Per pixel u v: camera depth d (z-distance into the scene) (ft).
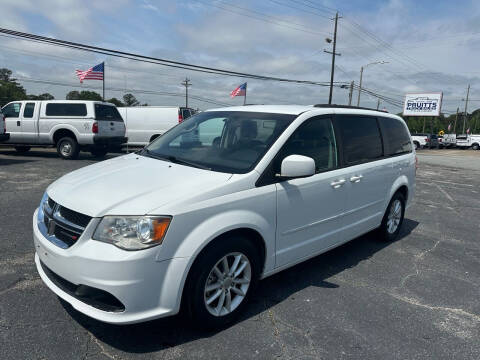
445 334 10.11
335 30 100.73
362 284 12.89
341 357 8.89
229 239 9.48
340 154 13.16
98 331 9.33
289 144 11.20
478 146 145.89
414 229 20.27
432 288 12.91
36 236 9.55
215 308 9.57
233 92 88.43
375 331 10.06
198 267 8.84
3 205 20.27
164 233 8.24
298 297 11.69
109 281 7.95
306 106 13.24
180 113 51.26
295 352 8.97
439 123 304.09
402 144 17.61
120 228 8.14
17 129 42.19
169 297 8.48
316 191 11.83
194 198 8.82
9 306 10.20
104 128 41.63
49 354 8.39
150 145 13.60
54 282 9.20
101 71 64.59
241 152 10.96
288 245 11.30
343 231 13.65
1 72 269.85
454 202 28.53
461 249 17.24
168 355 8.60
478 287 13.19
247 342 9.25
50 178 28.73
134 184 9.41
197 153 11.63
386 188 15.97
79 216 8.60
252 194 9.87
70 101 40.68
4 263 12.86
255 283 10.50
